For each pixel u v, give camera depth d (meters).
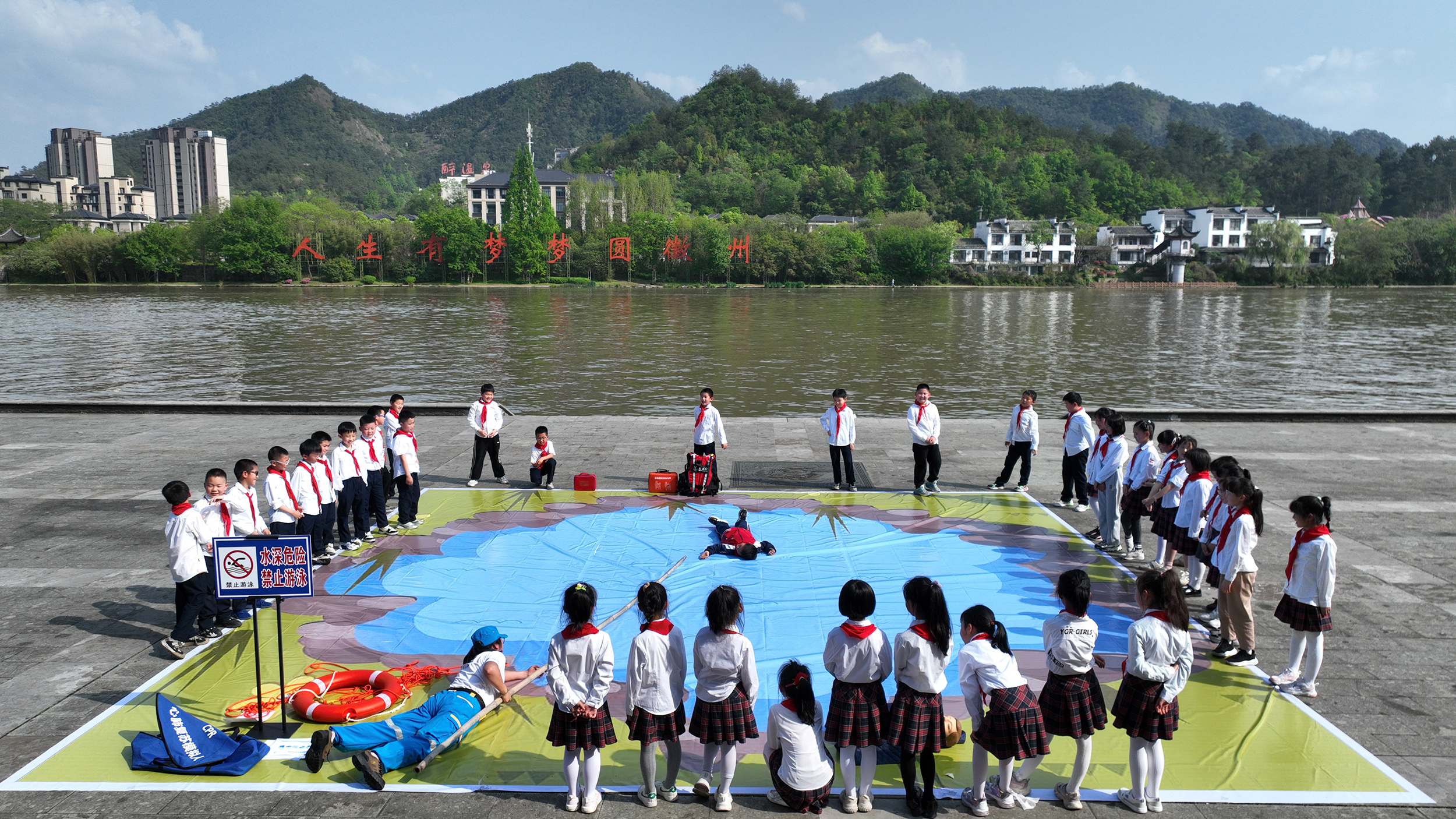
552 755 6.15
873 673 5.38
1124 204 187.62
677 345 46.06
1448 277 124.75
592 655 5.34
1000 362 39.66
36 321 57.91
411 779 5.80
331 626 8.25
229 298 85.06
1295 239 123.12
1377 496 13.41
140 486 13.77
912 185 188.12
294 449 16.47
